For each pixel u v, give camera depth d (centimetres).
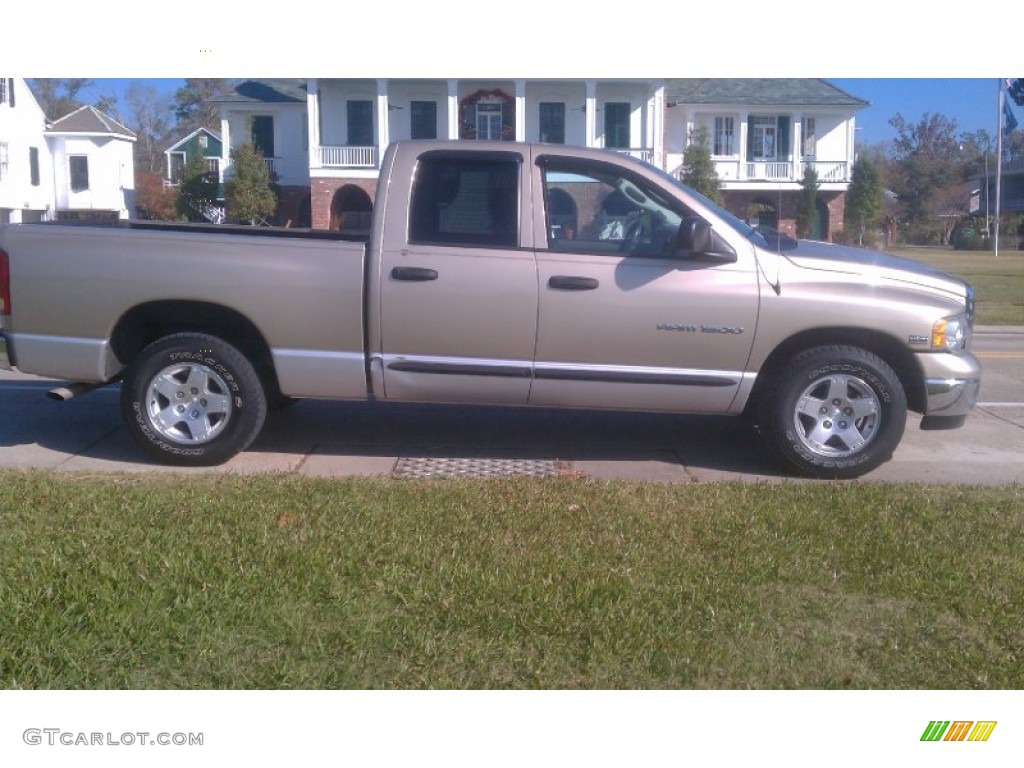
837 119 4122
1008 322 1712
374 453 738
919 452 767
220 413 690
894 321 668
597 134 3694
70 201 4384
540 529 537
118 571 468
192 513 552
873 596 465
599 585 462
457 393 680
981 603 454
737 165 4072
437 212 671
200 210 4044
